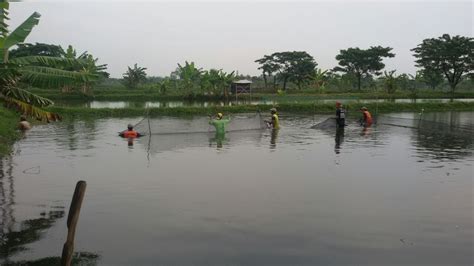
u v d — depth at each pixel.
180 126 26.02
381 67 89.25
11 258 6.77
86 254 6.96
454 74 79.12
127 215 8.84
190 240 7.53
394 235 7.75
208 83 60.16
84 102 52.53
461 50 75.25
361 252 7.03
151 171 13.04
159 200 9.89
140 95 63.22
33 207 9.41
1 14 10.45
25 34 11.44
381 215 8.84
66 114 33.12
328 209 9.22
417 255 6.92
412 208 9.30
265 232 7.89
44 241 7.48
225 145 18.61
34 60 11.88
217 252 7.03
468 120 32.06
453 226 8.23
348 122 30.03
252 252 7.02
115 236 7.71
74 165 13.94
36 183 11.52
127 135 21.25
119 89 77.44
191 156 15.73
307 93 72.62
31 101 11.11
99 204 9.58
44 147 17.77
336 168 13.53
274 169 13.36
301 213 8.95
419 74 85.50
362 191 10.69
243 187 11.08
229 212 9.01
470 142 19.67
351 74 92.00
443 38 81.56
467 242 7.45
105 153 16.33
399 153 16.47
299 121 30.84
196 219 8.59
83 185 6.07
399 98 61.25
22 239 7.57
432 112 40.56
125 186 11.17
